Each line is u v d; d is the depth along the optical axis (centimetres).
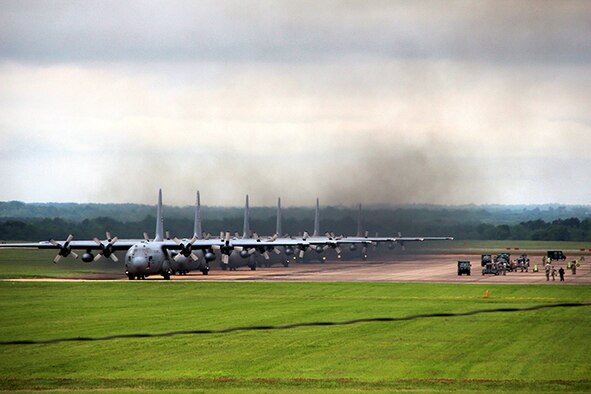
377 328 13825
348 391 9225
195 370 10469
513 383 9662
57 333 13262
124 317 15212
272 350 11775
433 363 10850
